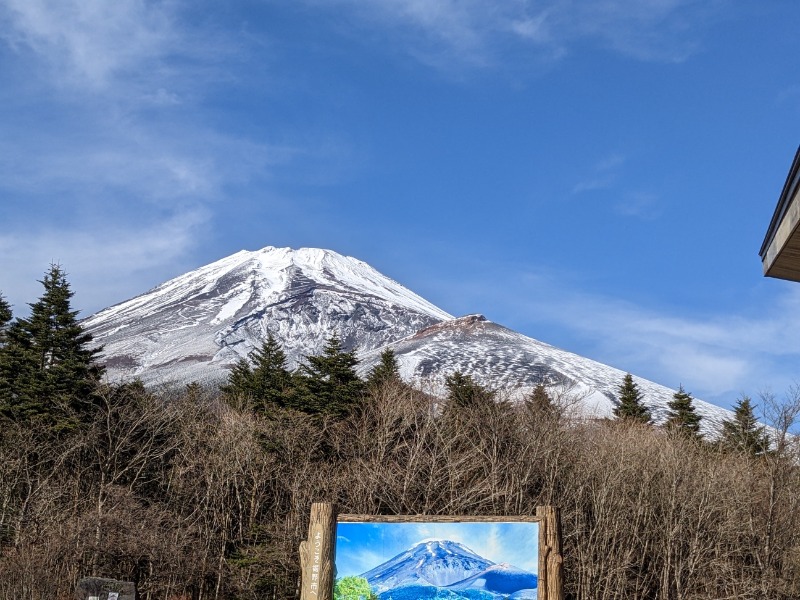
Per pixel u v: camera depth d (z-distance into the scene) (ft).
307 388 160.66
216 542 134.82
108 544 112.98
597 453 145.28
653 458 145.59
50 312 149.79
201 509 139.13
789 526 130.62
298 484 133.69
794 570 126.52
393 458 145.38
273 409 156.15
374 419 154.81
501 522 58.75
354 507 129.59
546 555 57.62
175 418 153.69
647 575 130.82
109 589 71.82
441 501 130.52
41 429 134.51
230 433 144.77
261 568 124.77
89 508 127.34
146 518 122.72
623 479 138.31
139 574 120.98
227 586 127.54
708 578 129.59
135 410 146.72
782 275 49.80
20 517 118.32
